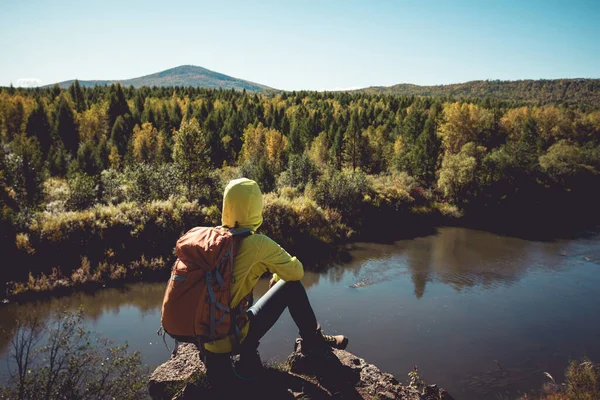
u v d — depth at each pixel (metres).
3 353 12.31
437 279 23.45
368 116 100.81
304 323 2.98
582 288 22.31
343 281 22.84
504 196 43.69
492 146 74.56
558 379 13.48
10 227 20.92
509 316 18.52
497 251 29.83
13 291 18.97
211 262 2.21
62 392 5.48
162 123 85.81
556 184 48.66
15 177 29.83
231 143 76.75
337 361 3.30
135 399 5.93
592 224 40.91
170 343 14.98
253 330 2.60
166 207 24.77
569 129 88.38
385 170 56.22
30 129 71.44
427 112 102.88
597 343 16.06
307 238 28.78
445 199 44.97
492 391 12.78
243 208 2.47
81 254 21.73
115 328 16.20
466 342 16.00
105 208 24.09
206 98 129.25
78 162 46.59
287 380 2.98
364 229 34.44
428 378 13.48
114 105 92.81
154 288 20.52
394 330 16.92
